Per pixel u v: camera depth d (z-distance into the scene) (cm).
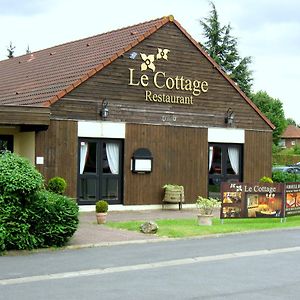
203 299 921
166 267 1189
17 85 2509
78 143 2139
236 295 950
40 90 2245
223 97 2498
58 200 1397
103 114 2180
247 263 1243
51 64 2588
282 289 997
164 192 2308
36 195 1370
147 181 2291
